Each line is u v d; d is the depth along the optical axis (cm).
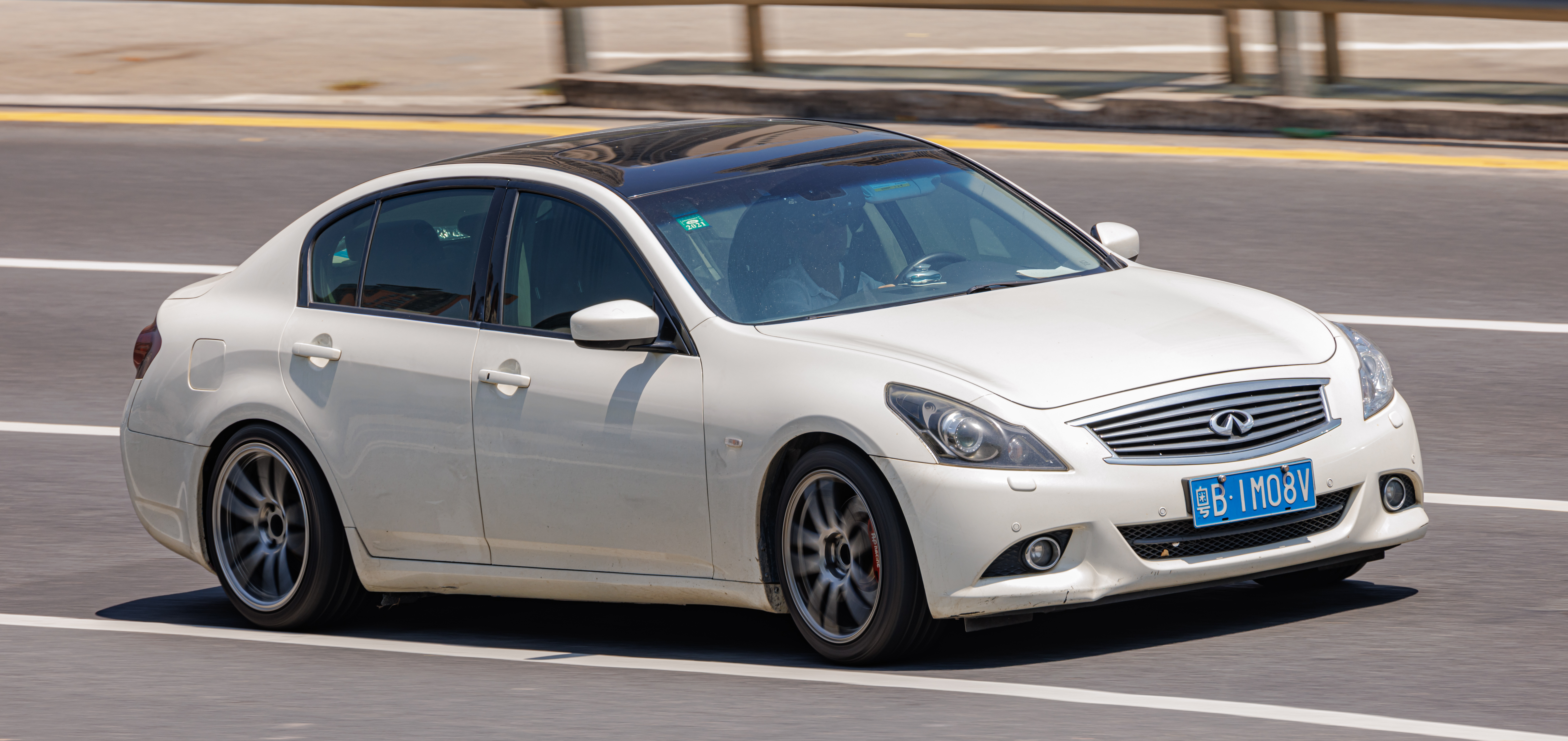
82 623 2094
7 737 1648
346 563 2034
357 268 2069
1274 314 1858
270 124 4938
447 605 2173
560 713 1639
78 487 2670
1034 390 1667
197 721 1677
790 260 1875
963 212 2014
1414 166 4044
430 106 5022
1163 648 1753
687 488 1775
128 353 3353
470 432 1909
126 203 4294
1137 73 4909
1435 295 3241
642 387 1805
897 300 1861
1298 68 4466
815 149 2069
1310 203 3809
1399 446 1778
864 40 5647
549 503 1866
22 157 4744
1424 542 2116
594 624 2031
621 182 1952
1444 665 1655
